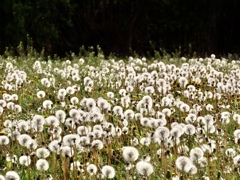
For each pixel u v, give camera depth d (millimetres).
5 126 7285
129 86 10555
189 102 9414
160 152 6125
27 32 32719
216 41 38281
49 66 14812
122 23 37375
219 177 5395
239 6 39906
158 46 38062
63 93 8992
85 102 8188
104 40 37562
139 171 4684
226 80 12305
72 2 35781
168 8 38438
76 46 37156
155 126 6625
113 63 17203
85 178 5402
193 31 38094
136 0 37250
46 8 33719
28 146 5613
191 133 6199
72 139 5473
